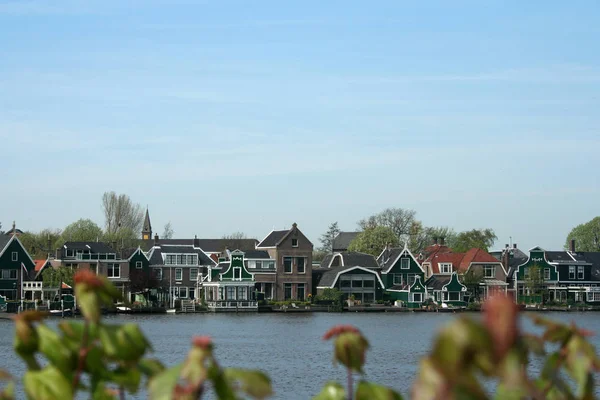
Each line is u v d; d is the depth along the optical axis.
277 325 81.31
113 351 4.46
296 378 42.47
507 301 2.97
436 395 2.92
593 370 4.38
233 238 150.75
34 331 4.55
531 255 116.38
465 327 2.94
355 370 5.16
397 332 72.81
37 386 4.35
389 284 111.19
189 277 108.81
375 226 147.75
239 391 4.21
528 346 4.48
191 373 3.94
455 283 109.00
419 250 146.12
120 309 97.25
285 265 106.56
